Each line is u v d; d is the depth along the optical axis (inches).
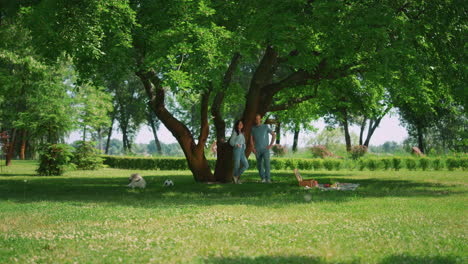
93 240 173.8
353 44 405.1
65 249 157.4
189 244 163.3
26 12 358.0
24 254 151.3
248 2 430.9
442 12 432.8
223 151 532.1
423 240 168.7
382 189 417.1
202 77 383.6
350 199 323.0
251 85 528.7
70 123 784.9
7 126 1366.9
